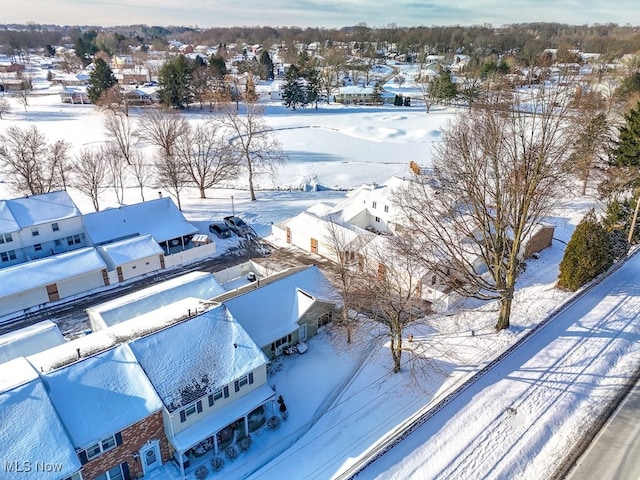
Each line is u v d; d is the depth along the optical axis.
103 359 22.86
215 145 72.31
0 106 99.88
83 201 57.81
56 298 37.66
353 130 92.50
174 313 27.56
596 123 46.62
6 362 25.48
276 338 29.41
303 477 21.62
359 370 28.73
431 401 25.67
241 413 23.91
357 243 40.25
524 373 27.48
